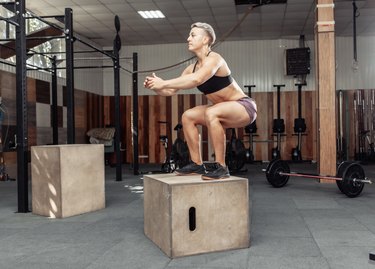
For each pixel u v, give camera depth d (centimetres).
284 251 277
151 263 254
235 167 823
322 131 656
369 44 1109
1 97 719
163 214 276
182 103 1182
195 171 312
